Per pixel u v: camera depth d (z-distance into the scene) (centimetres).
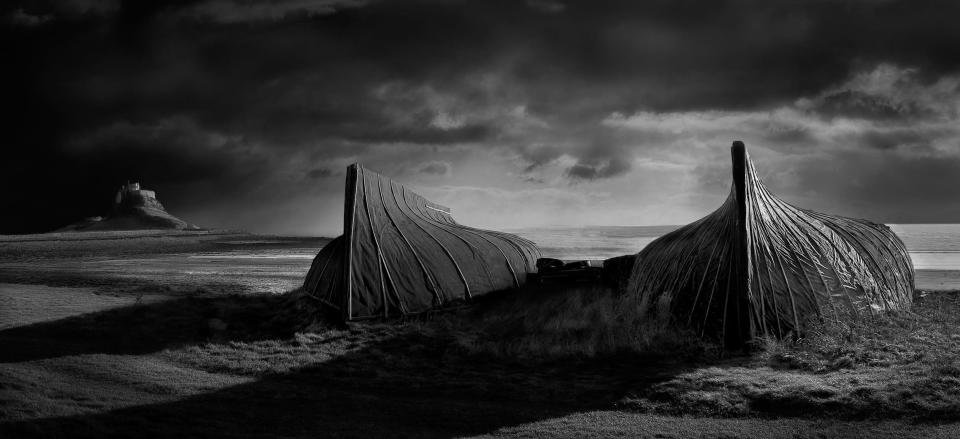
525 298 2364
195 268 4453
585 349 1762
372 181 2472
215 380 1548
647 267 2200
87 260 5816
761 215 1970
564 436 1112
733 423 1156
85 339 1969
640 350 1748
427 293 2248
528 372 1599
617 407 1282
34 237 11044
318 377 1588
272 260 5375
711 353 1709
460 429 1168
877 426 1085
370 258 2241
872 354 1522
